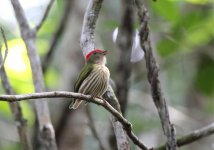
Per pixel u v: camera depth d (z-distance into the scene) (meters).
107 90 8.60
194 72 15.88
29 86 14.52
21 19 10.80
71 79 13.04
